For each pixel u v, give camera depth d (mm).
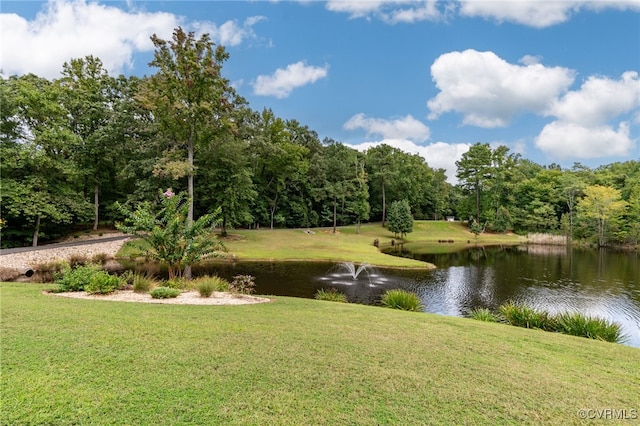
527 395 3299
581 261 24766
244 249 25297
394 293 10734
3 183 18734
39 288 7773
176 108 20797
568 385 3625
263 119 38250
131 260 19156
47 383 2928
